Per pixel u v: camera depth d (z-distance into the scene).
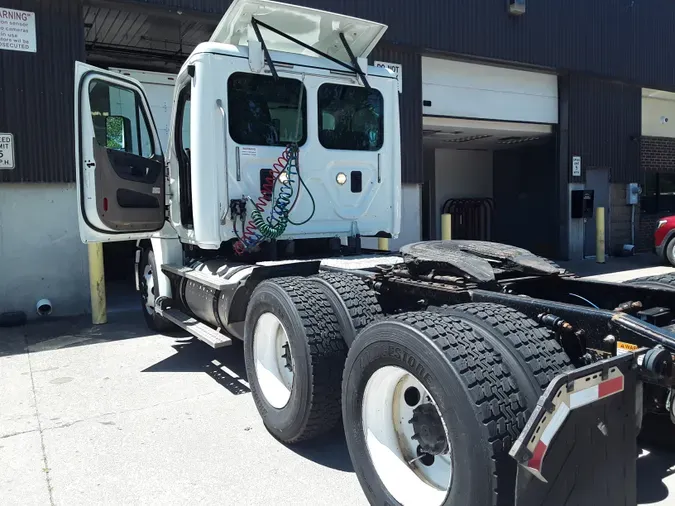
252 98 4.81
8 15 7.71
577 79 13.91
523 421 2.31
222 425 4.21
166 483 3.36
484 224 17.11
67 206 8.29
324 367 3.46
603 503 2.29
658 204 16.39
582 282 3.69
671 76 15.63
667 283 3.78
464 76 12.27
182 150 5.43
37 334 7.15
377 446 2.94
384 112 5.53
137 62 12.29
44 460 3.67
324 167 5.14
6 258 7.98
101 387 5.08
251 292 4.37
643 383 2.66
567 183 13.96
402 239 11.34
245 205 4.77
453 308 2.89
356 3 10.24
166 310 6.01
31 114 7.91
